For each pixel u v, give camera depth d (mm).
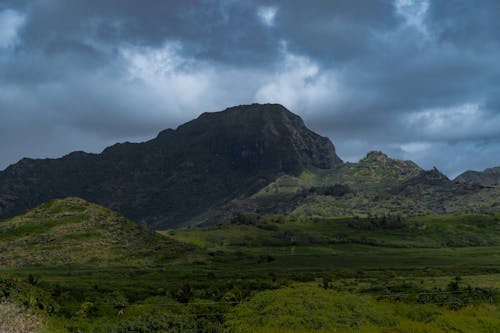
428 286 114438
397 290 107562
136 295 98688
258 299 40750
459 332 43781
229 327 39031
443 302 75812
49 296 55812
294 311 38875
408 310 46625
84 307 60188
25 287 48000
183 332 41125
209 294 98750
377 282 132500
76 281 134875
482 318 47469
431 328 41469
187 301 87562
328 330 37219
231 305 63594
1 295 40250
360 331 37688
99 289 109625
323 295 40844
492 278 134250
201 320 43594
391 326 40562
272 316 38594
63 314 51281
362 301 42156
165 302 85250
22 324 38031
